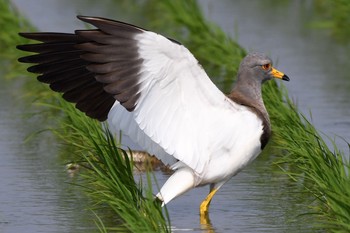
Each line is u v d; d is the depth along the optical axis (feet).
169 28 94.17
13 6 95.66
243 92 45.52
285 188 48.55
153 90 40.19
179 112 41.06
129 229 41.04
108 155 45.39
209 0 111.45
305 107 64.44
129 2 110.93
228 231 42.27
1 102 67.92
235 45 79.82
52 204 45.96
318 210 44.60
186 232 42.24
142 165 52.85
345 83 71.72
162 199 42.27
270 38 89.51
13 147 56.49
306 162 47.60
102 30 39.47
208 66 80.69
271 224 43.14
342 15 95.35
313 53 83.41
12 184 49.16
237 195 47.73
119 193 42.75
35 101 67.62
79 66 42.68
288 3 111.04
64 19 97.50
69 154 54.80
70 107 54.80
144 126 40.52
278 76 45.78
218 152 42.32
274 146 55.47
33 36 42.04
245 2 111.04
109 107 43.16
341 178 43.06
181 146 41.37
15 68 80.12
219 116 42.04
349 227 39.01
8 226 42.78
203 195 48.29
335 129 58.80
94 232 41.96
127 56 39.65
